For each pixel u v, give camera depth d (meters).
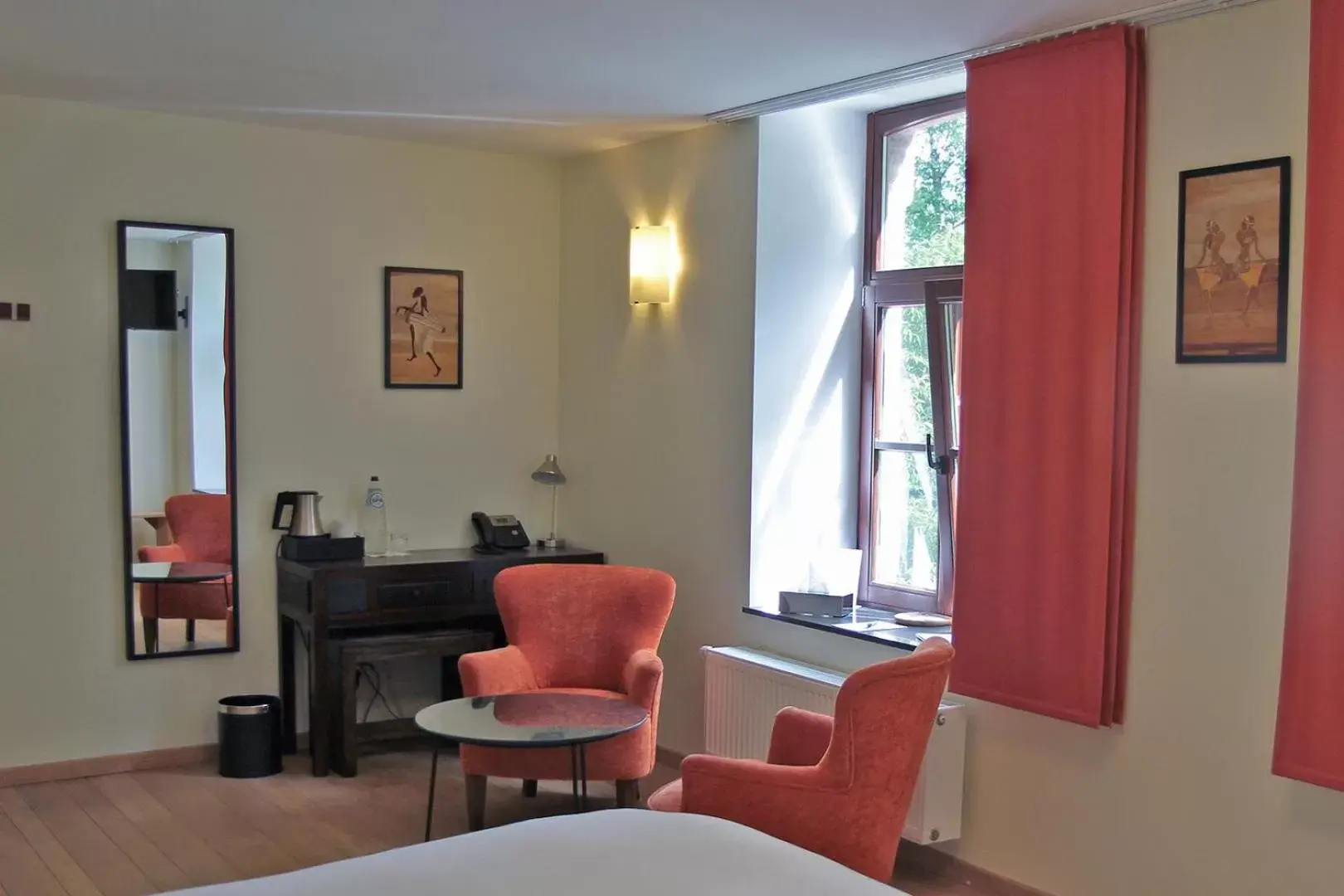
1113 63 3.35
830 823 3.08
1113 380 3.38
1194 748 3.29
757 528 4.58
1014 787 3.71
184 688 4.93
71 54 3.91
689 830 2.57
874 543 4.67
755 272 4.54
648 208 5.11
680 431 4.94
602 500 5.41
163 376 4.82
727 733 4.45
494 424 5.57
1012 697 3.63
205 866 3.86
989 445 3.69
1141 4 3.23
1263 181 3.12
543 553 5.36
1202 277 3.25
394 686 5.41
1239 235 3.17
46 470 4.64
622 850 2.43
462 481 5.51
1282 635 3.11
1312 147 2.95
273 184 5.02
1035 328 3.56
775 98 4.32
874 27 3.46
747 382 4.58
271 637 5.11
